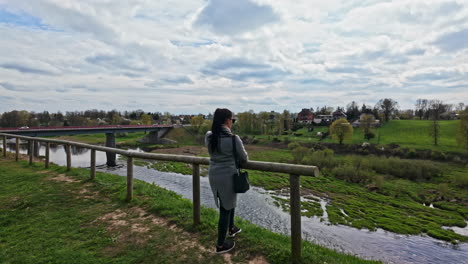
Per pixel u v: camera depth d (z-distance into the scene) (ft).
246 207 71.67
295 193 10.71
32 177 28.81
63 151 196.95
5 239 13.84
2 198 21.30
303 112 415.85
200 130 310.45
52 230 15.01
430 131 246.68
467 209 79.41
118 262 11.35
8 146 197.67
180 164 144.77
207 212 17.35
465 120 179.11
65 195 21.90
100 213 17.76
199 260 11.32
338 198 86.22
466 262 47.62
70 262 11.37
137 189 23.25
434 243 55.06
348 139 242.17
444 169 131.03
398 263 46.55
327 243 52.85
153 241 13.32
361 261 13.85
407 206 81.15
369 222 65.05
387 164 132.67
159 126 286.46
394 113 402.11
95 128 197.26
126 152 20.40
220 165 10.56
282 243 12.93
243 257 11.47
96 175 29.73
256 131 336.70
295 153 168.14
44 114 405.80
